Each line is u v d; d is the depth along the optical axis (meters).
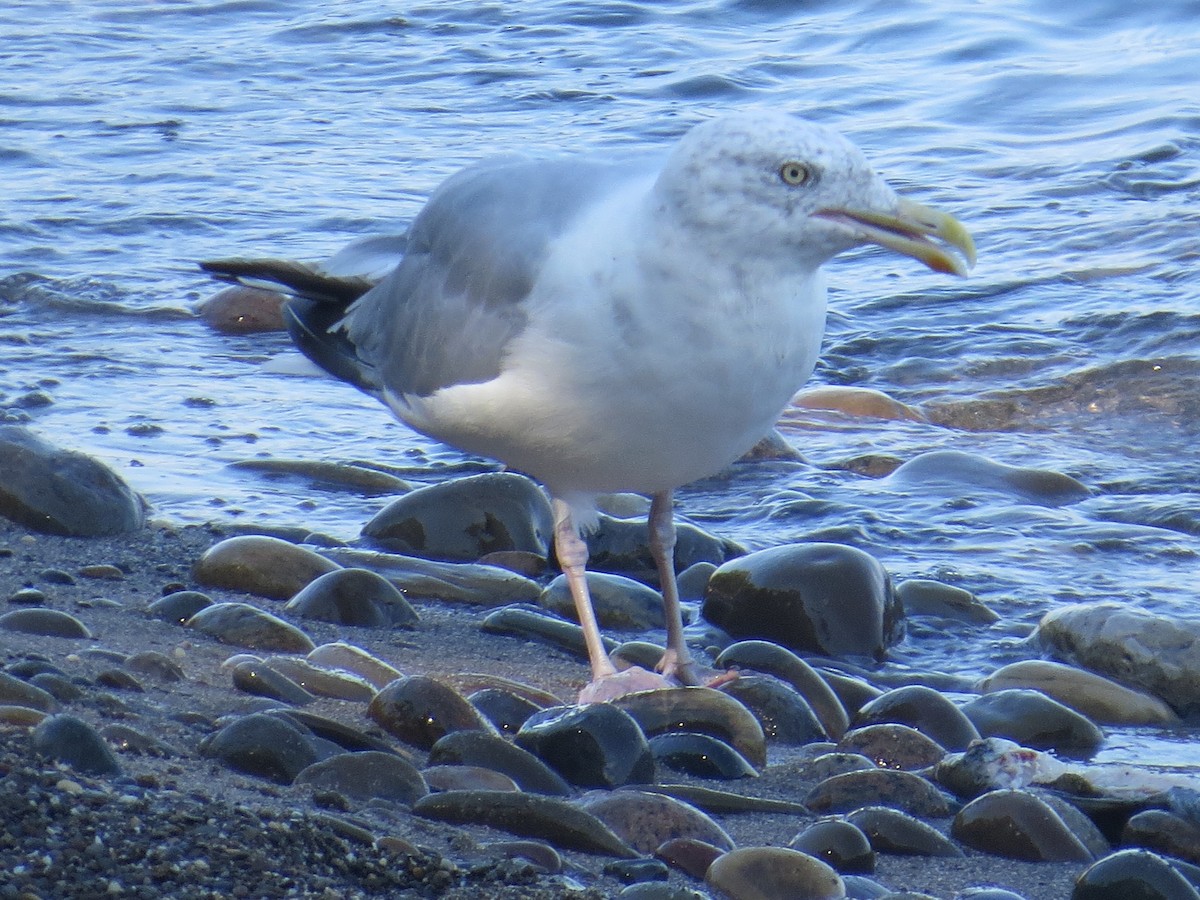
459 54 30.80
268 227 22.00
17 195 23.17
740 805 8.57
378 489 14.58
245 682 9.36
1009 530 13.95
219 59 31.06
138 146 25.73
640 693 9.61
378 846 6.97
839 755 9.27
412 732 8.95
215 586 11.73
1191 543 13.75
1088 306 19.31
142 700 8.91
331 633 11.11
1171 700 11.00
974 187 23.31
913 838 8.25
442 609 11.99
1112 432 16.61
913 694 10.10
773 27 31.89
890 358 18.42
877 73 28.78
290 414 16.42
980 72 28.53
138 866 6.30
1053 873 8.11
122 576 11.83
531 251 9.41
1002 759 9.12
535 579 12.80
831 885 7.44
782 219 8.73
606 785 8.67
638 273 8.96
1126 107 26.53
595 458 9.70
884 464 15.59
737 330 8.95
